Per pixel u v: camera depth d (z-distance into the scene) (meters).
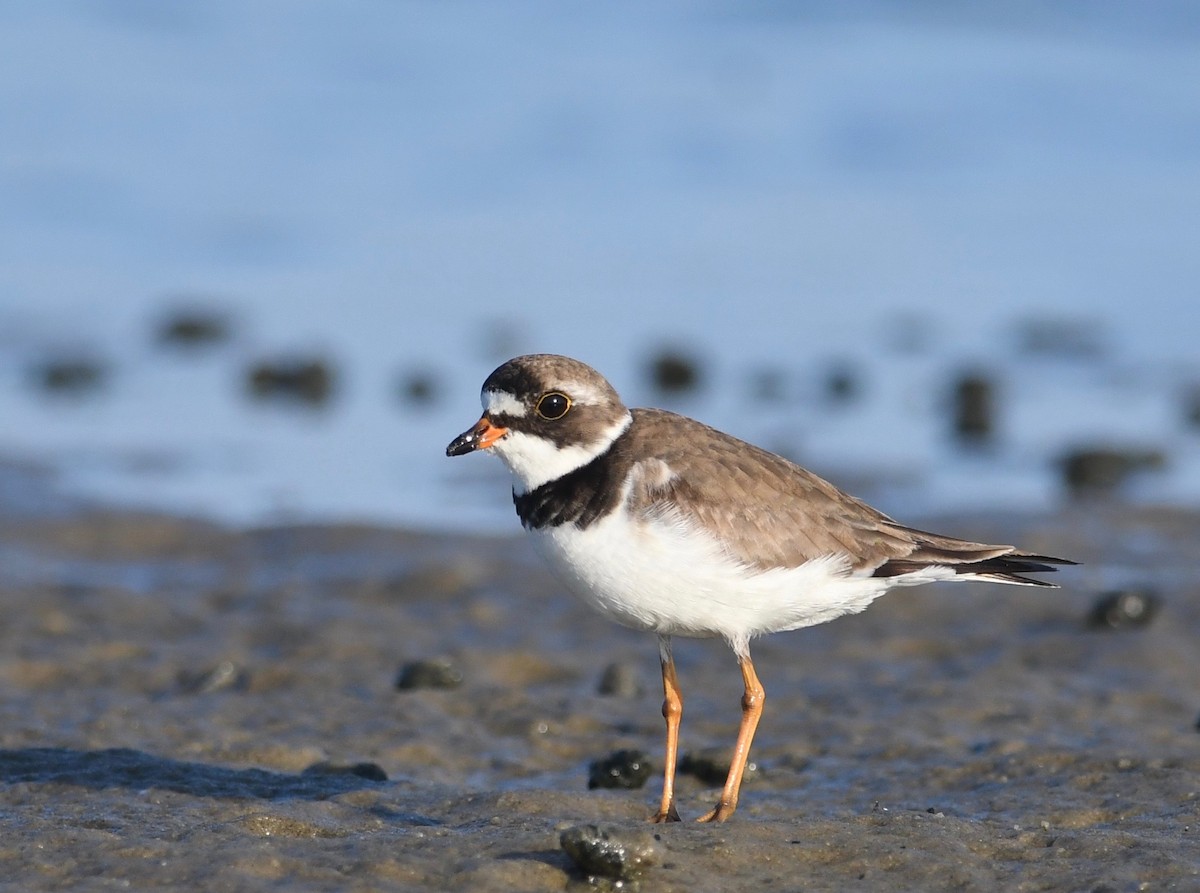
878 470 17.02
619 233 24.92
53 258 24.14
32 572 13.52
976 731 9.84
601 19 33.72
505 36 32.97
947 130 27.98
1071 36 32.09
